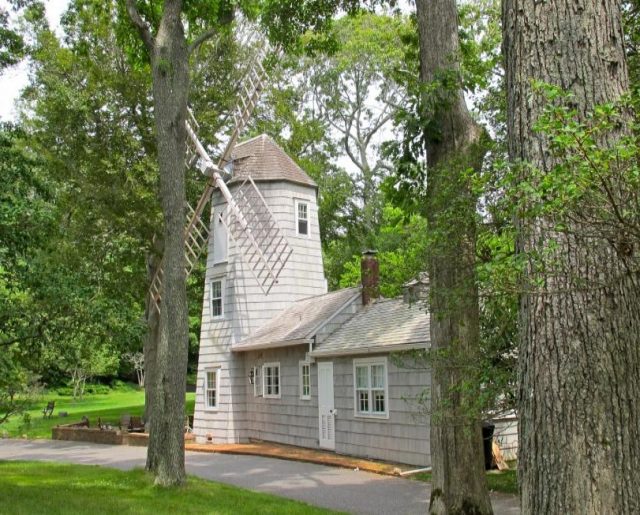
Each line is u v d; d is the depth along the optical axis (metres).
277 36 15.47
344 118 41.25
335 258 37.88
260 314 24.30
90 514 10.60
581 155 3.30
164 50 14.43
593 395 4.39
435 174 8.67
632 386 4.39
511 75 5.07
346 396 18.95
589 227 4.07
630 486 4.30
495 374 8.42
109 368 55.12
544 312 4.60
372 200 38.44
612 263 4.40
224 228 24.97
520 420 4.86
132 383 66.12
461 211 7.71
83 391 54.22
